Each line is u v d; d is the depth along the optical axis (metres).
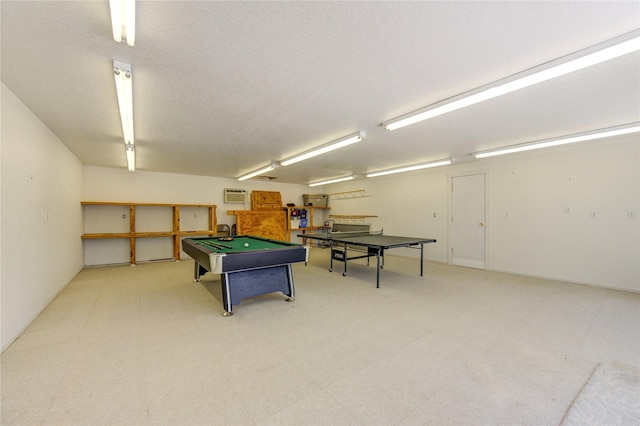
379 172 7.19
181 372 2.05
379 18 1.58
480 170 5.88
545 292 4.12
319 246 9.75
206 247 3.80
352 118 3.24
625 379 1.96
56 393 1.79
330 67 2.14
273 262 3.43
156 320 3.06
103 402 1.71
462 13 1.54
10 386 1.85
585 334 2.70
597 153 4.39
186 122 3.36
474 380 1.96
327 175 7.85
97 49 1.88
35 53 1.92
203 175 7.73
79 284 4.57
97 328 2.82
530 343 2.52
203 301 3.73
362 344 2.51
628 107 2.90
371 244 4.72
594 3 1.46
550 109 2.96
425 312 3.32
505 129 3.65
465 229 6.18
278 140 4.18
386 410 1.66
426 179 7.00
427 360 2.23
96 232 6.21
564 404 1.70
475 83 2.39
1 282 2.32
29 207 2.90
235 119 3.27
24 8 1.47
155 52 1.92
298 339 2.62
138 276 5.19
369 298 3.88
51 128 3.54
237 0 1.43
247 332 2.77
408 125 3.50
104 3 1.47
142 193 6.84
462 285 4.56
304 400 1.75
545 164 4.96
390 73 2.22
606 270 4.31
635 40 1.68
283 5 1.48
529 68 2.13
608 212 4.29
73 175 4.95
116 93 2.57
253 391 1.84
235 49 1.89
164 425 1.53
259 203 8.66
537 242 5.06
